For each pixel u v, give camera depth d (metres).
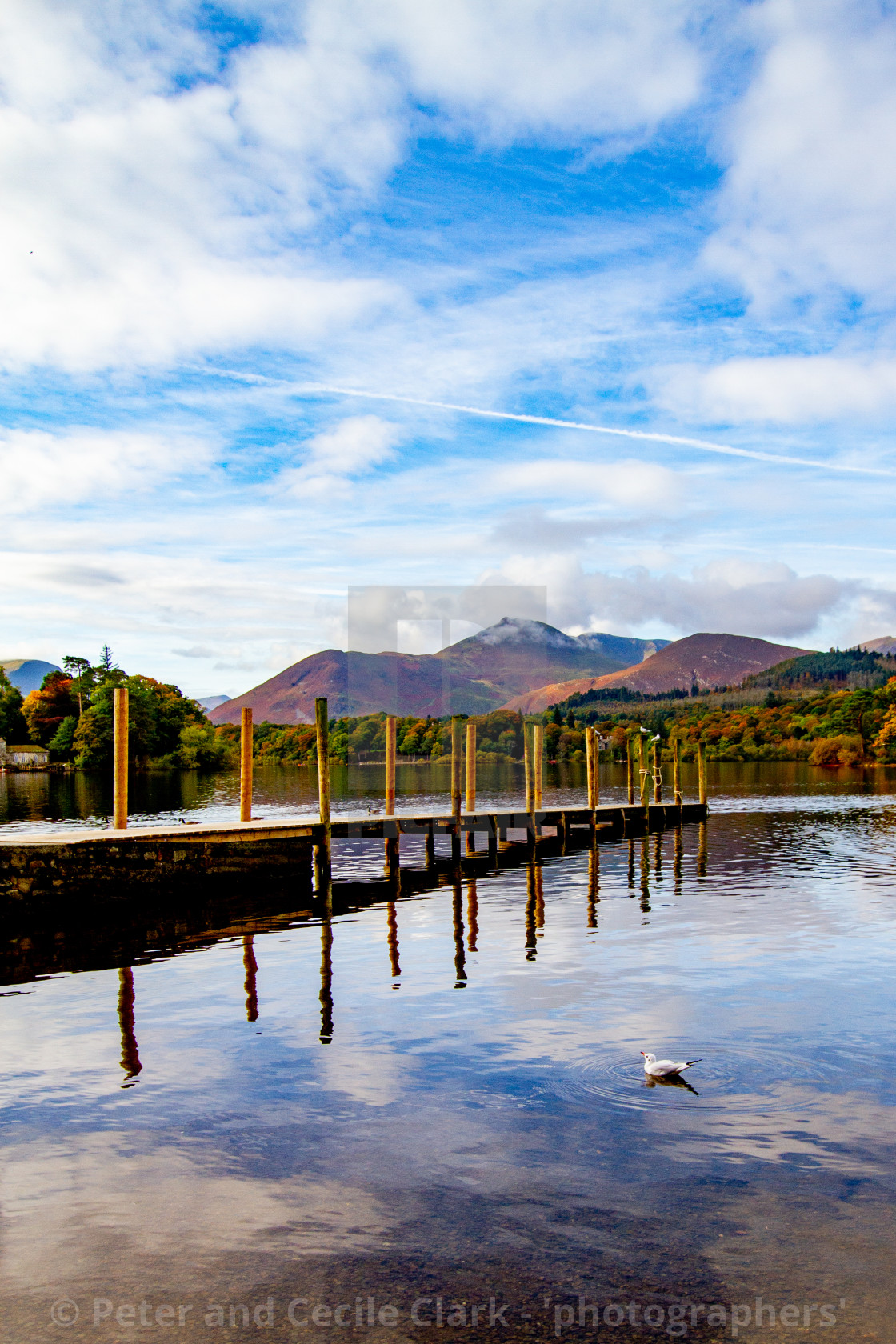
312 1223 6.43
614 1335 5.22
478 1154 7.41
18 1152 7.57
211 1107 8.43
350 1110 8.33
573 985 12.60
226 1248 6.14
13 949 15.96
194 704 120.12
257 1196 6.81
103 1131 7.95
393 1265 5.93
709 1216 6.45
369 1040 10.30
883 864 25.98
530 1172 7.11
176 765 108.44
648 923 17.33
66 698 126.12
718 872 24.61
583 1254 6.02
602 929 16.81
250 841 21.59
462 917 18.58
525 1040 10.20
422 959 14.53
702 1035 10.28
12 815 46.00
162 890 20.28
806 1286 5.64
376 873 25.50
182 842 20.58
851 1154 7.36
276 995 12.39
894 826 37.41
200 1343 5.18
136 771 108.38
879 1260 5.90
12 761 114.25
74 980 13.48
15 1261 6.02
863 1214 6.46
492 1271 5.85
